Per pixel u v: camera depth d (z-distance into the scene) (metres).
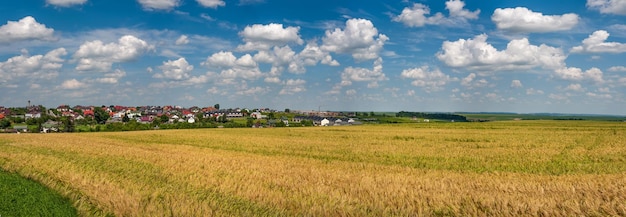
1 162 22.94
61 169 19.33
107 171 18.98
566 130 60.06
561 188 14.24
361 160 26.08
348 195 13.14
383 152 30.61
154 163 22.02
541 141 40.38
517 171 20.80
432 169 21.02
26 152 29.27
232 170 19.05
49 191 14.84
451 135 50.50
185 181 16.16
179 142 43.59
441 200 12.52
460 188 14.49
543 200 12.05
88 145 37.31
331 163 22.83
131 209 11.38
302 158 25.78
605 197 12.53
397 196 12.94
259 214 11.13
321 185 14.79
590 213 10.76
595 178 17.00
